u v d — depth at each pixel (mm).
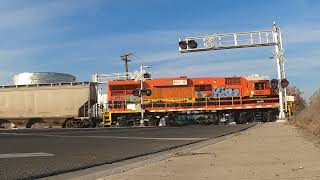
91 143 21391
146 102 51438
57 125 52062
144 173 11234
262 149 16516
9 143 21109
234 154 15133
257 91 49844
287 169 10898
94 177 10664
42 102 52094
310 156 13453
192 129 36250
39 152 16609
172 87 51406
